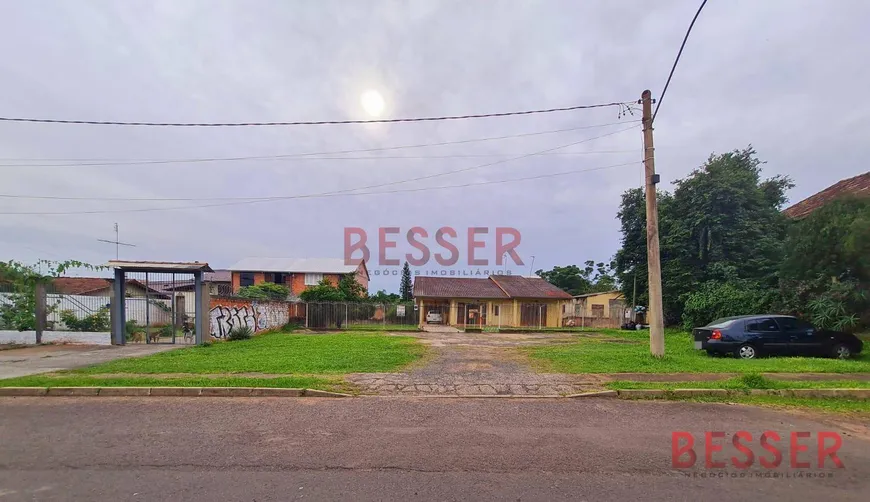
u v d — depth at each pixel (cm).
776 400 717
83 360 1087
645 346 1539
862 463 437
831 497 357
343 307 2680
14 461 435
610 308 3125
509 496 358
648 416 622
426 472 409
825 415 627
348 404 688
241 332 1738
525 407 673
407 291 5838
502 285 3453
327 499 351
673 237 2184
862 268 1237
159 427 557
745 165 2198
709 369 942
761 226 1997
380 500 350
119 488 371
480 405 685
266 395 746
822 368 940
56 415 616
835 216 1302
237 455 454
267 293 3006
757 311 1606
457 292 3309
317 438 514
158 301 1994
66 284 2441
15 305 1516
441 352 1323
